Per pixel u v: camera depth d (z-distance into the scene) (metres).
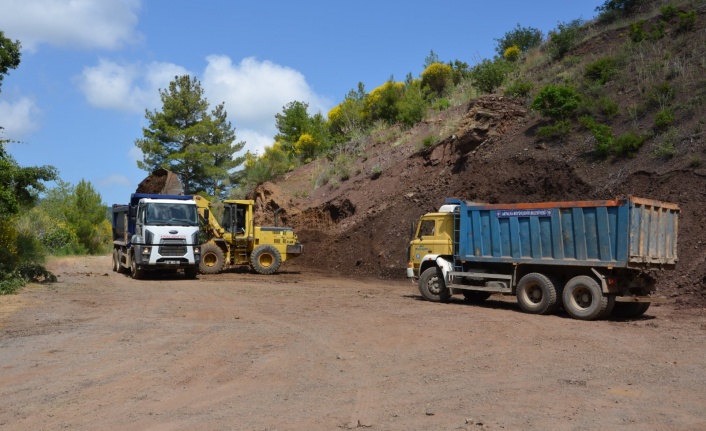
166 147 55.16
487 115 28.41
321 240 31.53
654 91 24.00
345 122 46.00
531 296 15.40
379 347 10.72
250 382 8.29
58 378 8.43
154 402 7.33
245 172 54.62
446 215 17.77
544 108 26.53
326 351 10.33
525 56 37.81
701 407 7.12
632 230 13.84
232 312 15.02
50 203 48.44
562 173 23.08
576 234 14.59
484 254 16.42
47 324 12.98
